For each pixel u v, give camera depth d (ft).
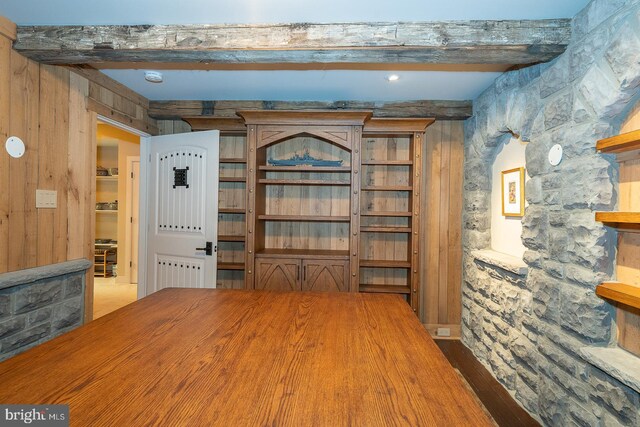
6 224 6.88
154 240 11.98
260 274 11.21
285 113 10.76
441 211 11.99
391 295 6.05
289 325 4.47
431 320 12.03
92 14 6.55
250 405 2.68
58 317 8.07
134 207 18.19
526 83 7.93
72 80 8.49
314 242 12.42
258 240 11.69
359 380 3.09
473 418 2.56
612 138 5.16
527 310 7.73
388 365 3.39
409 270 11.82
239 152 12.59
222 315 4.83
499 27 6.52
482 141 10.37
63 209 8.25
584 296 5.92
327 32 6.68
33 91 7.43
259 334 4.15
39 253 7.62
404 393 2.89
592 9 5.82
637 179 5.25
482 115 10.45
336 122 10.91
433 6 6.13
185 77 9.76
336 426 2.45
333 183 11.38
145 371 3.19
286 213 12.49
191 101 11.84
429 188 12.00
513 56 6.81
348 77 9.55
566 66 6.49
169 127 12.55
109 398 2.74
